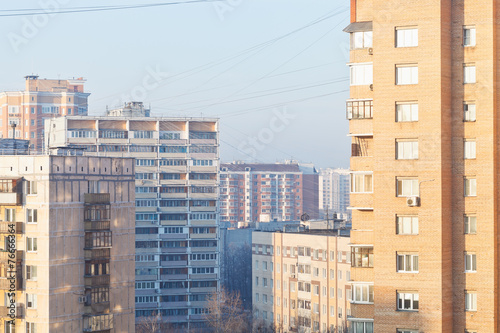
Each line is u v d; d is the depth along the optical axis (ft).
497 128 305.73
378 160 310.45
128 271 488.02
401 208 307.58
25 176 451.94
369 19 327.47
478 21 305.32
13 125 574.56
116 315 477.36
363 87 320.91
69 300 453.58
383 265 309.01
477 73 305.73
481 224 305.12
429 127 304.50
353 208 321.11
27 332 447.83
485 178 304.71
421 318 304.50
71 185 456.86
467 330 306.35
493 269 303.48
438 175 303.27
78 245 460.96
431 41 304.50
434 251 303.27
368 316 322.14
